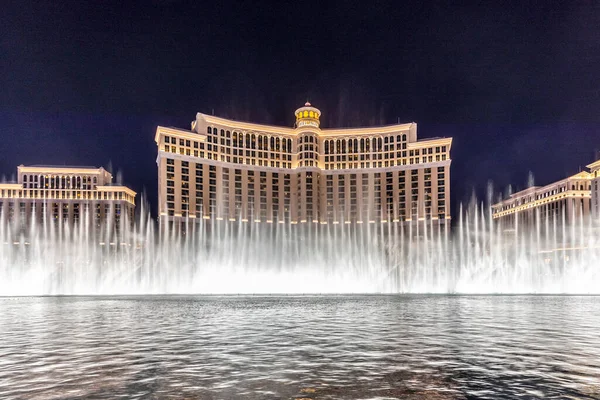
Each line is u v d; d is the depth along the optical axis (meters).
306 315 33.56
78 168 199.88
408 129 188.62
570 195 193.00
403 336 22.28
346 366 15.52
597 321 29.06
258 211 185.00
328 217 191.38
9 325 28.02
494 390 12.61
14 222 190.88
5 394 12.40
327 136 196.88
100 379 13.91
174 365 15.76
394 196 188.00
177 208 167.88
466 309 39.22
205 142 177.25
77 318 32.34
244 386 13.05
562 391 12.52
